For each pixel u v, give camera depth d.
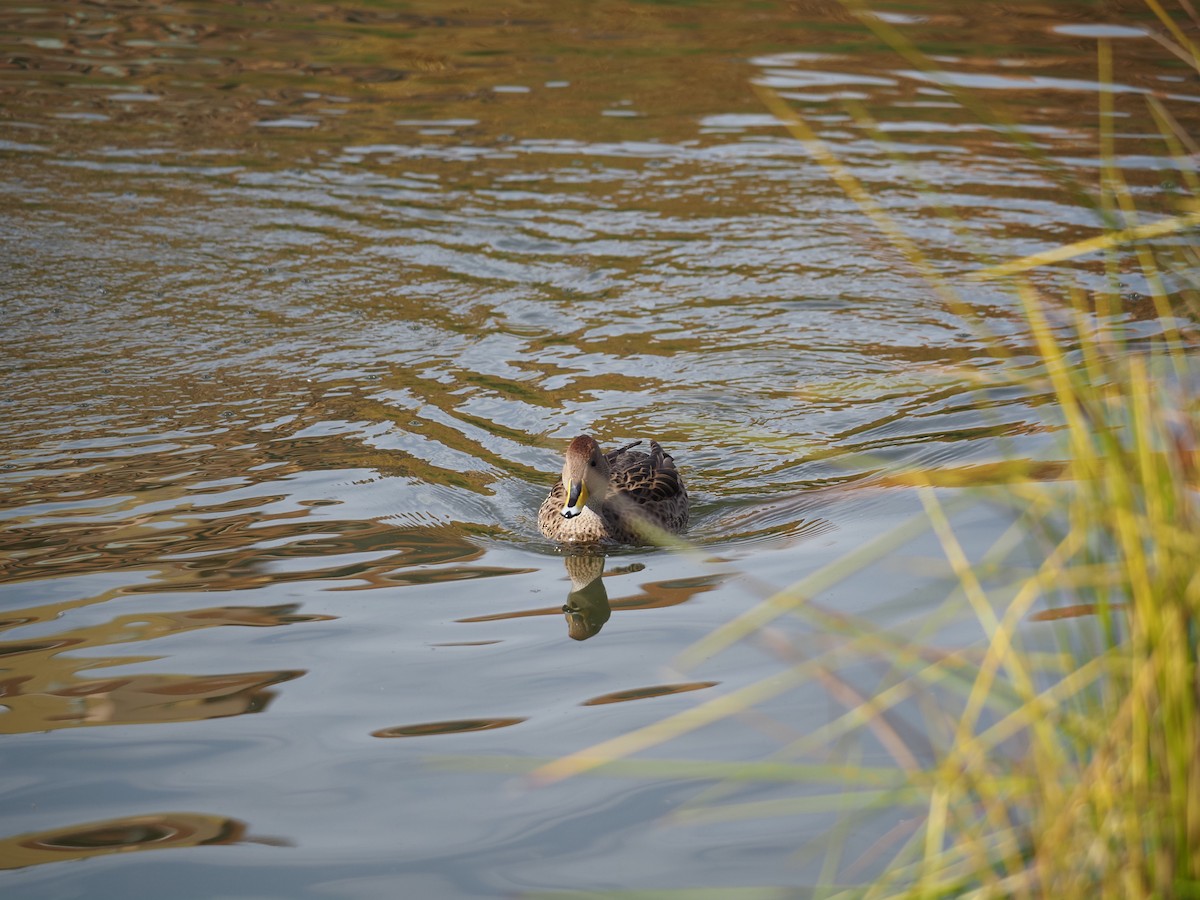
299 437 22.00
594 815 12.54
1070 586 11.85
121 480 20.23
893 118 39.91
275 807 12.57
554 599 17.25
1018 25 47.41
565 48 47.56
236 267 29.95
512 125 40.47
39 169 35.91
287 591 17.00
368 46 47.78
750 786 12.76
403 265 30.34
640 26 49.50
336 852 11.93
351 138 39.28
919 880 9.55
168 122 40.19
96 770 13.10
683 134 39.53
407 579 17.56
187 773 13.09
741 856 11.78
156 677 14.84
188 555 17.88
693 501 20.67
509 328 27.11
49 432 21.91
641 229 32.72
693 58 45.91
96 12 50.69
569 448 19.52
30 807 12.50
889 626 15.41
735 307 28.27
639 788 12.95
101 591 16.80
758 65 44.94
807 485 20.83
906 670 14.10
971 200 33.75
